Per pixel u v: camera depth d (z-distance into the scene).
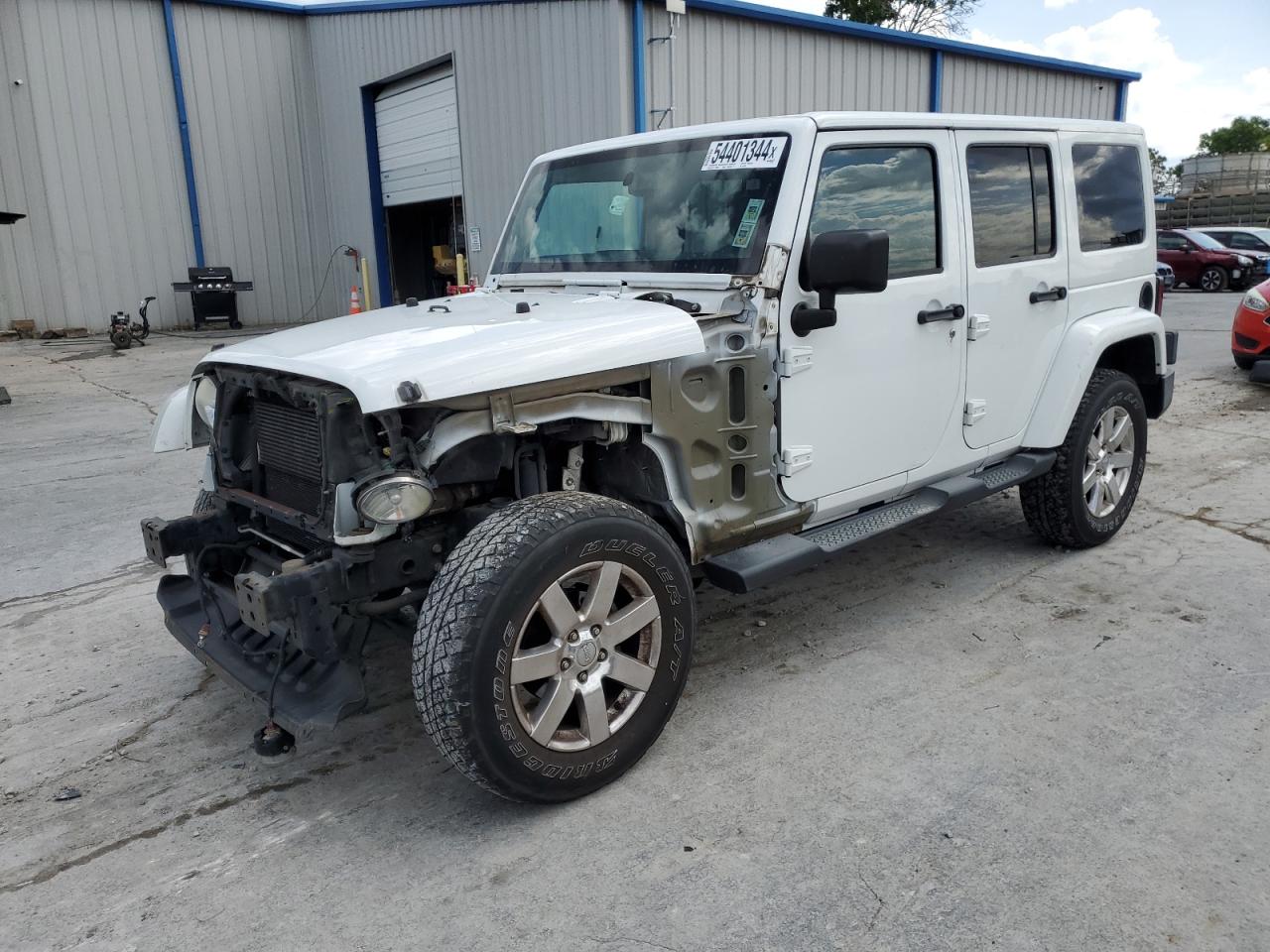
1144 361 5.15
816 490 3.56
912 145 3.74
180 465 7.30
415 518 2.68
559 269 4.04
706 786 2.99
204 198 18.00
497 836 2.79
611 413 2.93
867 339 3.60
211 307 17.69
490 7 13.67
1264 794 2.84
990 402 4.24
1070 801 2.83
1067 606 4.30
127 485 6.78
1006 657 3.81
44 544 5.60
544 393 2.79
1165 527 5.34
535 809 2.92
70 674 4.00
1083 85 19.09
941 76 16.41
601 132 12.66
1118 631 4.01
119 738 3.48
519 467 3.07
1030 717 3.33
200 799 3.06
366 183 17.62
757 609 4.40
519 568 2.63
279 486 3.12
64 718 3.63
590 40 12.50
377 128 17.31
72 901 2.59
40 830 2.93
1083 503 4.74
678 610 3.04
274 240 18.86
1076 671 3.66
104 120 16.84
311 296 19.44
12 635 4.41
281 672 2.95
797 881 2.53
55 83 16.34
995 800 2.85
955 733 3.25
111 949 2.40
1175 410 8.53
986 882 2.50
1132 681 3.56
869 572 4.81
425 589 3.06
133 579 5.05
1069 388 4.50
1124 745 3.13
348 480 2.70
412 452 2.67
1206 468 6.55
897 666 3.76
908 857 2.61
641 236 3.73
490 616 2.58
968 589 4.54
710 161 3.59
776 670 3.77
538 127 13.46
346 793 3.06
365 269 18.12
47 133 16.41
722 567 3.28
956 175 3.93
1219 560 4.79
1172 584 4.50
